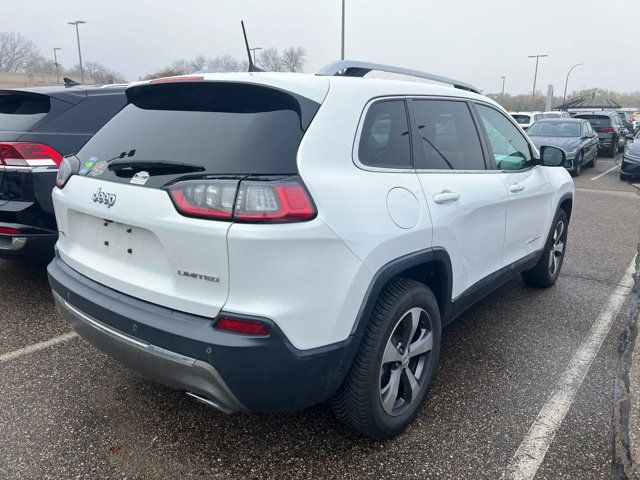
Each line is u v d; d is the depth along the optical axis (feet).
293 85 7.52
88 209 8.24
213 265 6.75
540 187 13.84
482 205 10.60
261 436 8.98
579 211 30.73
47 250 14.23
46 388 10.31
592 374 11.25
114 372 10.96
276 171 6.84
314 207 6.86
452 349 12.31
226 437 8.94
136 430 9.07
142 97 9.17
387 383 8.67
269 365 6.73
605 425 9.45
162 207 7.09
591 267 19.15
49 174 13.82
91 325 8.07
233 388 6.82
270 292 6.66
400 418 8.86
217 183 6.72
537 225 14.12
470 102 11.41
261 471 8.14
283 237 6.57
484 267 11.39
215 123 7.62
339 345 7.32
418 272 9.56
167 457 8.41
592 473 8.23
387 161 8.57
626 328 13.66
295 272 6.71
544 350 12.34
